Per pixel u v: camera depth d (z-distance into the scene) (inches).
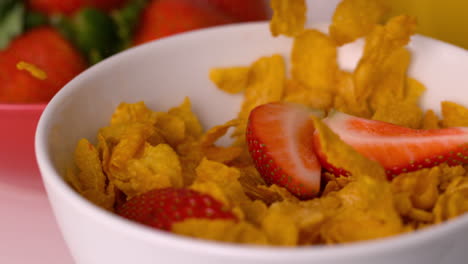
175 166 10.0
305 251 7.6
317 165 10.0
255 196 9.9
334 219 9.0
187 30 14.7
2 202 11.8
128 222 8.1
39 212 11.6
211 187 8.9
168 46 11.2
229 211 8.7
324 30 11.4
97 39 14.6
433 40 11.1
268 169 10.1
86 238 8.5
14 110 10.8
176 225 8.6
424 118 11.2
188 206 8.7
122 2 15.1
